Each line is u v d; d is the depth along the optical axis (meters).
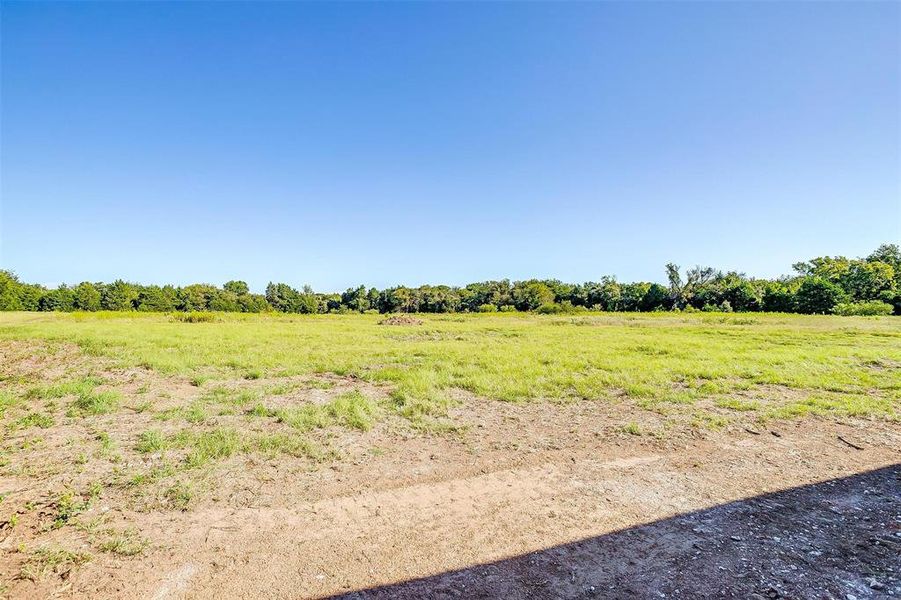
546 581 3.23
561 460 5.68
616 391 9.37
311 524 4.04
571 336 21.34
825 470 5.37
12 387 8.85
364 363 12.44
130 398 8.19
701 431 6.83
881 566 3.40
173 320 34.56
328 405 7.87
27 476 4.87
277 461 5.45
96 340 16.12
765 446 6.21
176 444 5.82
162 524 3.97
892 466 5.49
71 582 3.14
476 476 5.16
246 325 28.77
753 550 3.64
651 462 5.63
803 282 55.94
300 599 3.03
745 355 14.02
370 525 4.04
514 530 3.97
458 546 3.70
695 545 3.72
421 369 11.20
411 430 6.76
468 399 8.67
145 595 3.04
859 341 18.81
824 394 9.10
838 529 3.98
